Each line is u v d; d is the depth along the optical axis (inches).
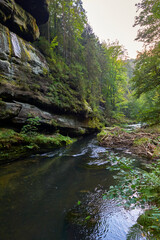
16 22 299.4
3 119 213.3
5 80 240.2
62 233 76.5
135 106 1222.9
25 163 197.8
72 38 643.5
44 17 406.9
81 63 724.0
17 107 236.2
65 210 97.7
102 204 105.6
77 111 477.7
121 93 1357.0
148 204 96.4
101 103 1028.5
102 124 773.3
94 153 290.5
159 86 352.8
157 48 358.9
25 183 137.6
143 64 372.8
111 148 344.8
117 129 460.8
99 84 952.3
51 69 422.6
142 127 465.7
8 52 263.6
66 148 324.2
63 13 566.9
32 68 325.7
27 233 76.0
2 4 249.4
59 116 397.7
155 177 90.9
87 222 85.4
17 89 259.9
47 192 123.1
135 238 69.1
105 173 174.9
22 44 317.7
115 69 1224.8
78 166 202.2
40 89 328.5
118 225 81.4
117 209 98.4
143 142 303.7
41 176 157.9
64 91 436.5
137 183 81.6
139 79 359.3
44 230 78.5
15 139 215.2
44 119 315.0
